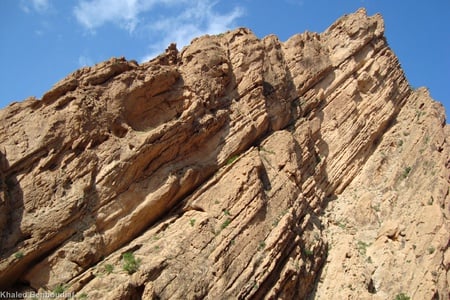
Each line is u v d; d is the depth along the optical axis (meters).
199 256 28.95
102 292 25.80
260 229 31.89
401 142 48.59
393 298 34.41
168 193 30.73
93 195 28.31
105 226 28.31
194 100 34.44
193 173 32.16
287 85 43.62
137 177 30.16
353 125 47.31
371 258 37.25
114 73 31.92
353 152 45.97
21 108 28.69
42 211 26.62
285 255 32.25
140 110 32.53
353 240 37.97
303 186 39.16
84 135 29.16
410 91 55.62
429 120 49.16
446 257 36.47
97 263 27.38
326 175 43.47
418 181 43.69
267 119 39.03
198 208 31.58
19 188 26.66
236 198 32.25
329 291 33.53
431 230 37.66
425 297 34.16
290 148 38.19
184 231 29.80
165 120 33.34
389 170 45.97
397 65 56.03
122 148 30.05
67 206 27.19
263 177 35.03
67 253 26.53
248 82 39.12
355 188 44.50
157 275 27.16
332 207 42.12
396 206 42.12
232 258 29.73
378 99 50.69
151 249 28.48
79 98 29.80
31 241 25.86
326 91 47.62
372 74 51.34
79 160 28.55
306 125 42.91
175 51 36.56
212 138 34.91
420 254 36.66
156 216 30.61
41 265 25.97
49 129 28.30
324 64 48.16
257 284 29.61
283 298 31.03
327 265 35.47
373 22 54.59
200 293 27.62
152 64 34.16
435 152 45.53
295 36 47.47
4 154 27.03
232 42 40.75
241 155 35.09
